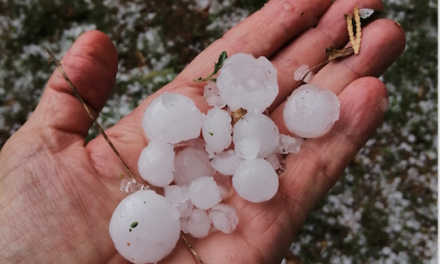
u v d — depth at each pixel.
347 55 0.15
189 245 0.12
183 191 0.13
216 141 0.13
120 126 0.15
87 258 0.12
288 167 0.14
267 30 0.17
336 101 0.14
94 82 0.14
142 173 0.13
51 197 0.12
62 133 0.14
